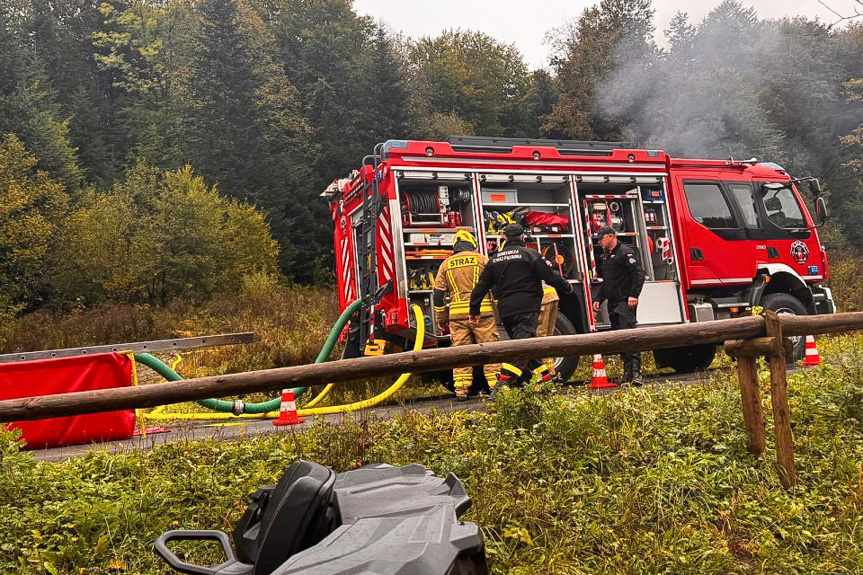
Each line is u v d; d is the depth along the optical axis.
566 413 6.04
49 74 54.97
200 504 5.09
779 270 11.97
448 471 5.39
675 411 6.77
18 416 4.72
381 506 2.41
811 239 12.58
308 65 56.38
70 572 4.35
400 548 1.99
